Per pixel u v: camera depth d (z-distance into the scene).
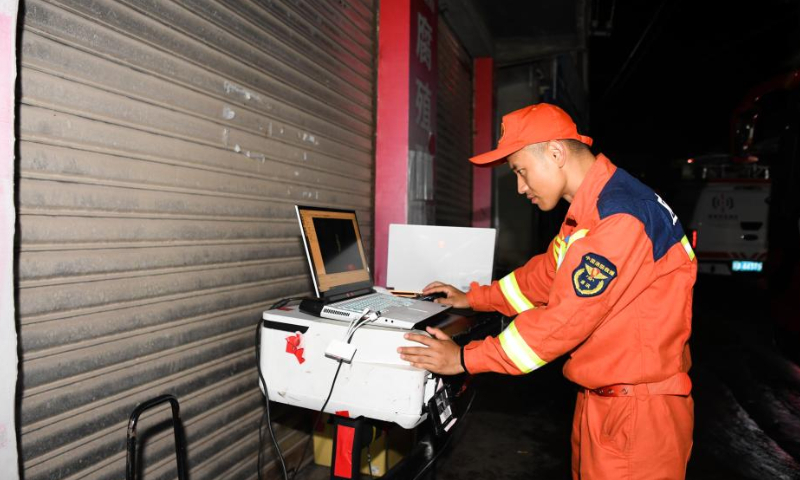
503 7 6.60
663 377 1.46
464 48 6.65
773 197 5.11
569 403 4.16
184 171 1.97
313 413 2.93
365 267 2.27
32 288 1.43
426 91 4.17
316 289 1.83
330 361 1.65
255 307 2.42
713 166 11.36
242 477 2.36
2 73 1.20
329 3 3.16
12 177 1.22
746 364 5.29
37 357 1.45
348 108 3.42
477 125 7.14
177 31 1.93
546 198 1.66
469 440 3.44
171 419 1.93
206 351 2.11
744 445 3.48
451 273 2.64
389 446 2.79
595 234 1.41
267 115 2.51
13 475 1.23
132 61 1.73
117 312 1.70
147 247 1.81
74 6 1.53
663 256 1.47
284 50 2.66
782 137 4.93
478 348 1.52
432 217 4.36
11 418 1.23
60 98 1.49
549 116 1.60
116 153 1.67
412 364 1.57
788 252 4.73
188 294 2.00
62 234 1.50
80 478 1.58
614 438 1.49
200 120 2.05
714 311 8.09
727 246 10.42
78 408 1.57
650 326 1.46
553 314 1.42
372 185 3.81
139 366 1.79
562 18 6.97
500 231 8.70
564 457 3.22
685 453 1.52
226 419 2.25
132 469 1.38
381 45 3.86
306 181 2.88
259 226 2.45
